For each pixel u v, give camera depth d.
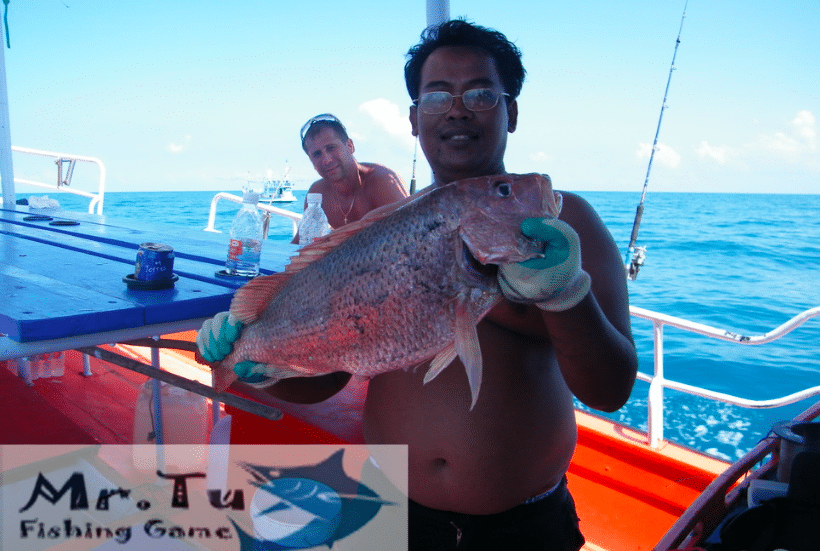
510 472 1.48
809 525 1.69
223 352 1.45
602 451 3.10
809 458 1.77
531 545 1.54
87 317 1.48
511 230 1.08
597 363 1.18
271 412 1.52
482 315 1.16
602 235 1.41
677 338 11.54
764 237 29.23
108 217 4.38
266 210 5.07
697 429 6.88
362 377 1.30
